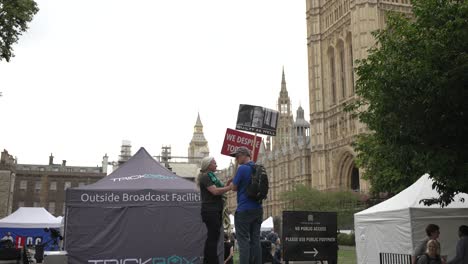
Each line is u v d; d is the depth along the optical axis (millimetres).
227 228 13602
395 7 80688
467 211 17422
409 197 18047
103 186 14086
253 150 11906
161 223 13938
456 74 12172
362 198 68875
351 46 84250
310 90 94500
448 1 14438
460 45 12766
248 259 8086
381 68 14492
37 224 33844
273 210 120125
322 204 73438
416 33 14594
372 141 27141
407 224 17312
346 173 84125
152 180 14500
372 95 16391
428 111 12766
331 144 87812
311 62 95000
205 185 8781
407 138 13703
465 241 13445
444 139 13219
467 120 12844
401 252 17656
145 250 13688
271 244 17578
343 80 86875
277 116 12133
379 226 19234
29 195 107438
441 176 13109
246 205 8258
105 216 13664
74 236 13375
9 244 21844
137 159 15453
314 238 14125
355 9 80688
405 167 15000
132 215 13820
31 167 120938
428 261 12328
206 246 8680
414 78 12750
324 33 93188
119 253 13531
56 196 109125
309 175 102375
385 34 16828
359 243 20922
